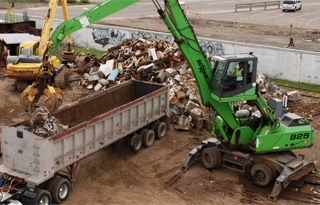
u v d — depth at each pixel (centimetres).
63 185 1127
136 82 1719
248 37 3475
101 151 1493
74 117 1414
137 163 1402
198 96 1834
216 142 1376
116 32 3262
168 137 1638
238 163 1278
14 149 1095
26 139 1060
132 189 1221
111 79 2202
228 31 3784
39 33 3319
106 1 1427
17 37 2841
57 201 1104
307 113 1891
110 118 1295
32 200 1030
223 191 1218
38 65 2095
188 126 1700
